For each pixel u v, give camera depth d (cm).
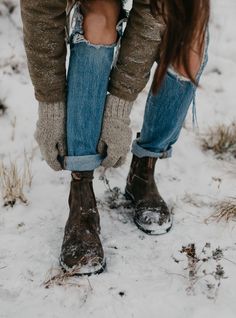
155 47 170
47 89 170
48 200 221
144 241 205
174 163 251
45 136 180
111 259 195
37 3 153
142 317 174
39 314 173
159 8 156
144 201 211
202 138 269
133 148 211
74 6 166
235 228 214
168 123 196
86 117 175
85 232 190
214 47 329
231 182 241
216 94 302
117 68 174
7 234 203
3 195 220
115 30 166
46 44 161
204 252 196
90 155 183
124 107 178
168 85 186
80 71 169
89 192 194
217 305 179
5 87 282
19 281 183
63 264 188
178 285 185
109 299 179
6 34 310
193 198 229
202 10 157
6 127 263
